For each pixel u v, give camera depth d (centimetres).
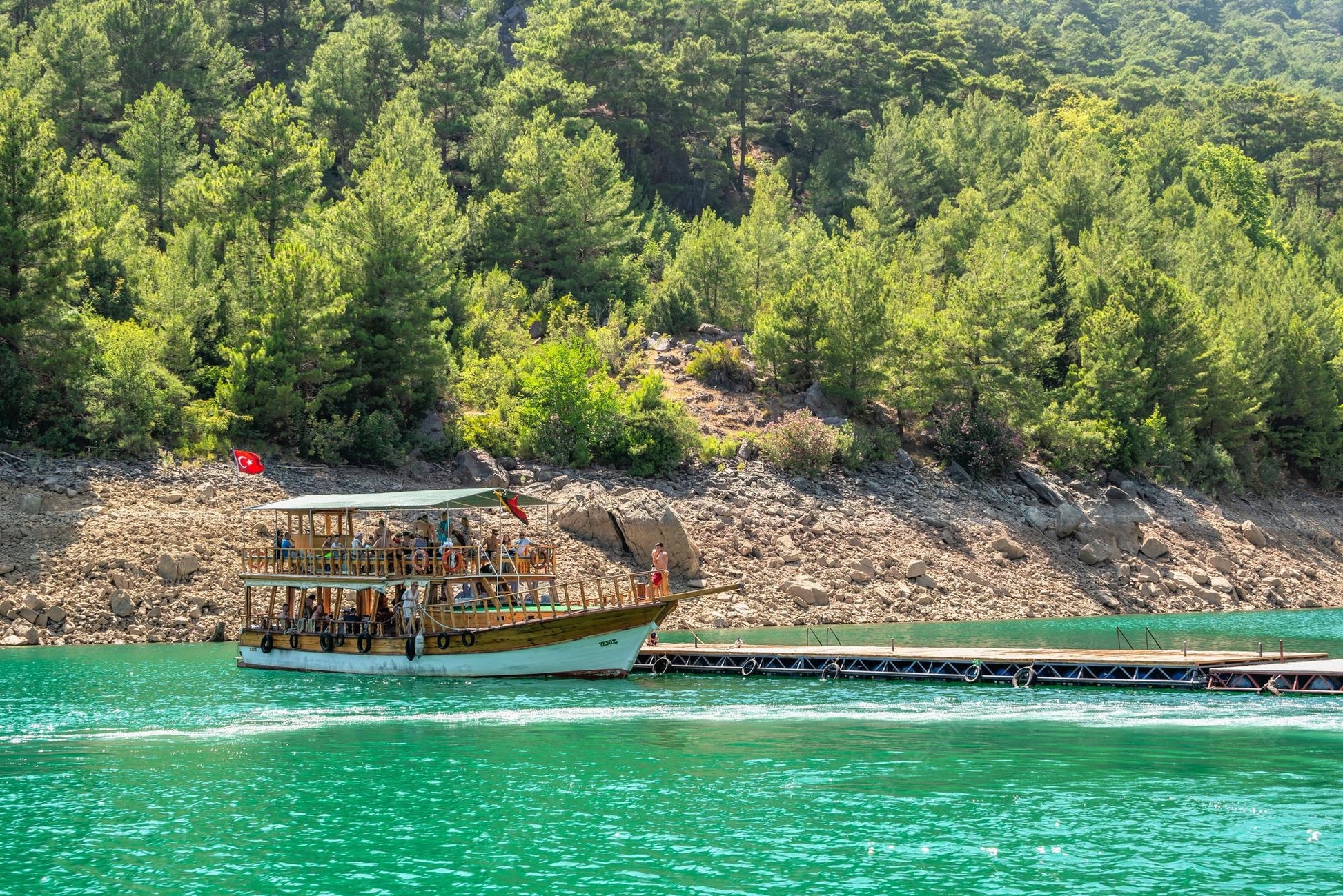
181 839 2050
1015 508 7344
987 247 9500
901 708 3416
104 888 1802
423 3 14150
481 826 2122
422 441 6700
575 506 5894
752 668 4184
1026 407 7812
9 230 5641
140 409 5916
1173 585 7100
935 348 7812
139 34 10719
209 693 3606
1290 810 2219
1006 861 1919
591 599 4959
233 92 11750
